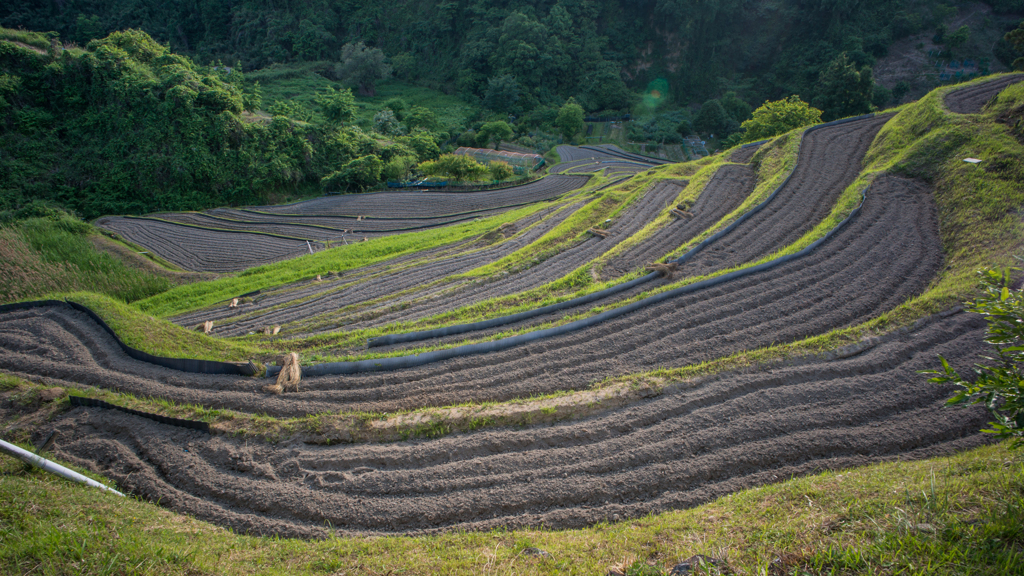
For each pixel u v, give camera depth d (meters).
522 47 98.44
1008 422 5.34
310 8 118.06
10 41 50.88
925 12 86.06
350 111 64.06
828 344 11.99
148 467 9.91
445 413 10.77
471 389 12.13
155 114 50.44
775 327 13.62
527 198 48.66
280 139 56.16
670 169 35.47
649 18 105.50
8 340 14.55
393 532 8.31
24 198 45.34
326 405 11.85
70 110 51.41
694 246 19.64
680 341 13.49
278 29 115.19
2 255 26.19
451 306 19.08
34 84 50.38
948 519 5.56
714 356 12.69
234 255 36.41
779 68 96.00
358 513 8.64
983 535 5.11
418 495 8.93
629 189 32.72
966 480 6.42
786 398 10.47
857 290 14.97
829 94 67.50
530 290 18.78
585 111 101.06
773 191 23.53
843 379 10.89
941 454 8.94
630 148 85.62
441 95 110.19
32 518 6.87
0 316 15.89
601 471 9.14
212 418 11.07
